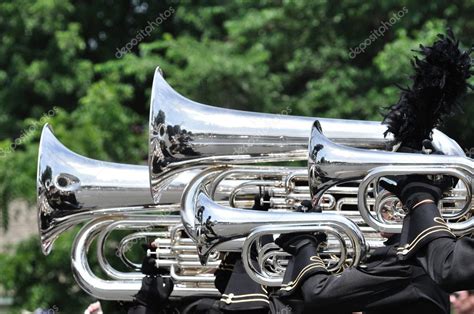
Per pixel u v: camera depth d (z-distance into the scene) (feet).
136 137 74.02
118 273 33.96
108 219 33.42
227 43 79.25
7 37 86.63
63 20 88.28
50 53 85.20
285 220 28.14
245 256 28.45
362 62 76.64
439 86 28.02
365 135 30.40
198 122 30.17
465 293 48.37
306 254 27.86
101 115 72.02
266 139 30.19
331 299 26.91
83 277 33.19
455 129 63.98
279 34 80.18
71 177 32.68
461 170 26.73
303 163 53.67
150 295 32.40
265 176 31.58
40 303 68.23
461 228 27.66
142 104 86.69
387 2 73.00
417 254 26.04
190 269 33.27
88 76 84.74
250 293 29.63
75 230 67.62
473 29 70.38
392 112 28.68
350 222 27.71
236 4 85.81
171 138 30.09
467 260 24.73
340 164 27.43
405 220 26.66
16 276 69.05
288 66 76.64
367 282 26.71
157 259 33.30
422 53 28.76
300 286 27.66
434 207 26.27
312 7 79.00
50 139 33.30
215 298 32.89
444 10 71.20
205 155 30.27
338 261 29.07
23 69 85.10
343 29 78.23
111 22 98.07
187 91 73.36
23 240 72.02
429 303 26.63
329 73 74.38
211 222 28.68
